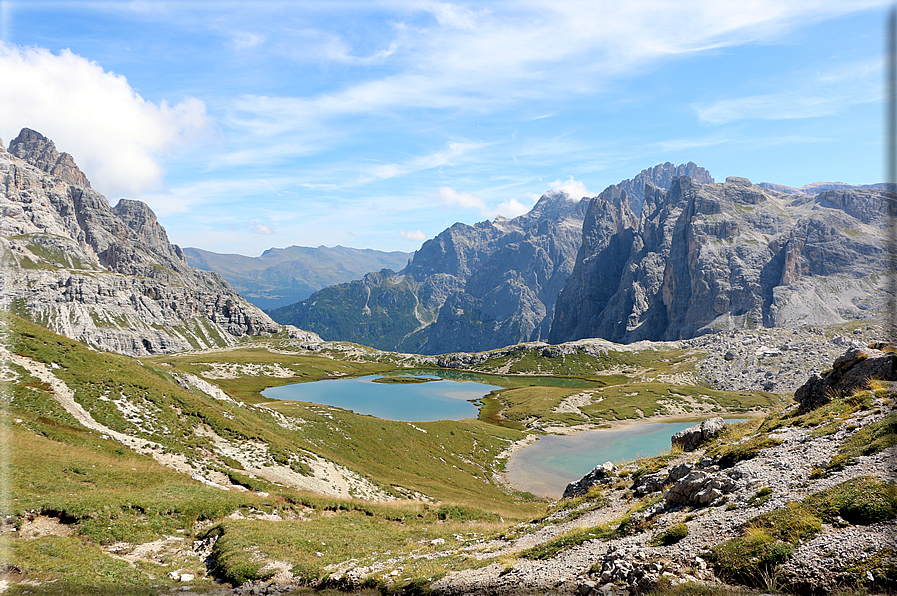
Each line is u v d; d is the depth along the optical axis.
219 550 28.80
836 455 19.75
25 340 54.19
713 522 18.73
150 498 34.03
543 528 28.91
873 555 13.23
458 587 20.67
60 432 41.97
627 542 20.31
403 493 64.88
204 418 58.09
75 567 23.89
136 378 58.06
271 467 53.34
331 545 31.38
